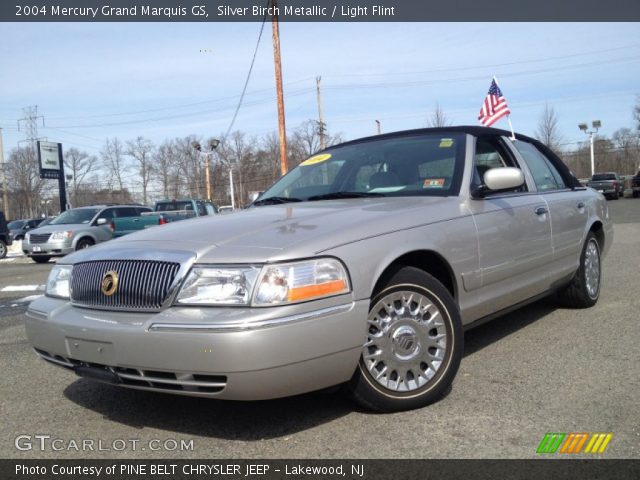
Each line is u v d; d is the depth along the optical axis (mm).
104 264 3221
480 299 3926
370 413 3324
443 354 3449
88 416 3518
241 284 2824
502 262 4090
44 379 4324
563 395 3461
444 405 3393
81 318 3176
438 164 4227
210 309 2842
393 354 3277
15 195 75438
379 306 3244
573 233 5203
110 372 3053
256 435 3111
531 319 5367
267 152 65312
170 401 3699
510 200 4375
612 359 4094
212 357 2715
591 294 5691
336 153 4953
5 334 6027
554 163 5562
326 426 3174
